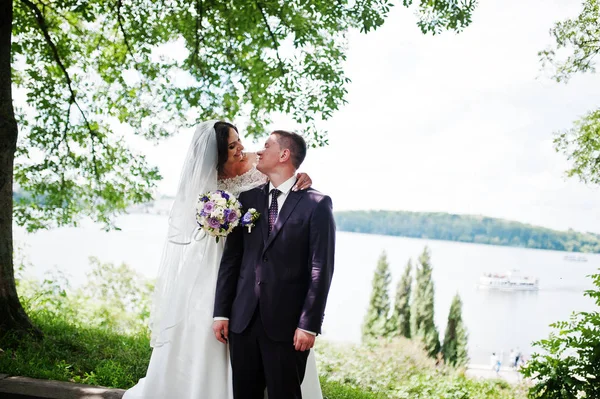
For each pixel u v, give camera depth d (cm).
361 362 1004
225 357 305
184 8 688
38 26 669
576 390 374
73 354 438
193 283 315
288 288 272
